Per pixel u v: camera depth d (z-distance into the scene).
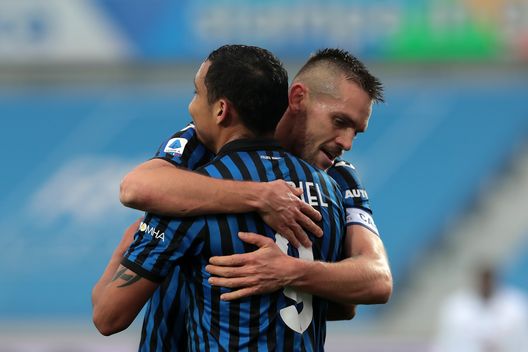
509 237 57.28
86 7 67.56
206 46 66.19
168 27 66.69
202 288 10.15
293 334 10.16
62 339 52.16
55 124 67.62
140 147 64.94
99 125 67.06
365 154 62.66
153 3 66.81
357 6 64.88
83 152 65.25
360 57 64.81
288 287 10.22
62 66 69.19
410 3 64.56
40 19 68.06
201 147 11.05
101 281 10.97
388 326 51.97
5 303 57.03
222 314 10.02
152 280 10.15
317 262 10.31
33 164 65.12
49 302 56.88
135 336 50.59
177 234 10.09
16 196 63.16
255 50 10.56
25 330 54.28
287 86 10.67
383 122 64.44
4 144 66.75
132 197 10.14
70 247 59.72
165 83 69.06
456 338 31.47
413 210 59.03
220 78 10.41
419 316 52.72
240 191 10.09
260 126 10.58
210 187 10.06
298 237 10.38
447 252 56.91
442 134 63.22
